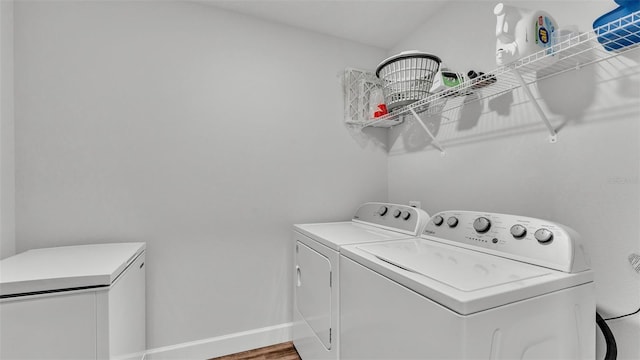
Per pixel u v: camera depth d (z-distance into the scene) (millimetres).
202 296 1736
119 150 1563
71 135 1475
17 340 875
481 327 667
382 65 1602
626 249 943
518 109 1292
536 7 1219
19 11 1384
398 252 1113
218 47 1800
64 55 1465
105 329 955
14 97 1365
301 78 2025
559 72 1128
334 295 1283
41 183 1416
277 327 1916
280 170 1954
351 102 2145
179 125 1696
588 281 874
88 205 1501
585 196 1052
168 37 1682
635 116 921
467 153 1563
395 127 2203
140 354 1440
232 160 1825
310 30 2055
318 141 2070
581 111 1062
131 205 1585
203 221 1748
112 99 1553
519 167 1286
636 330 917
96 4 1533
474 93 1489
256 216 1884
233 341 1795
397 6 1762
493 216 1138
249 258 1860
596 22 896
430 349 738
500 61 1025
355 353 1097
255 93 1892
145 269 1596
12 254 1334
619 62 959
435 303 725
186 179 1710
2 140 1283
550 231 931
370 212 1895
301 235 1753
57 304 908
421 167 1925
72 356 919
